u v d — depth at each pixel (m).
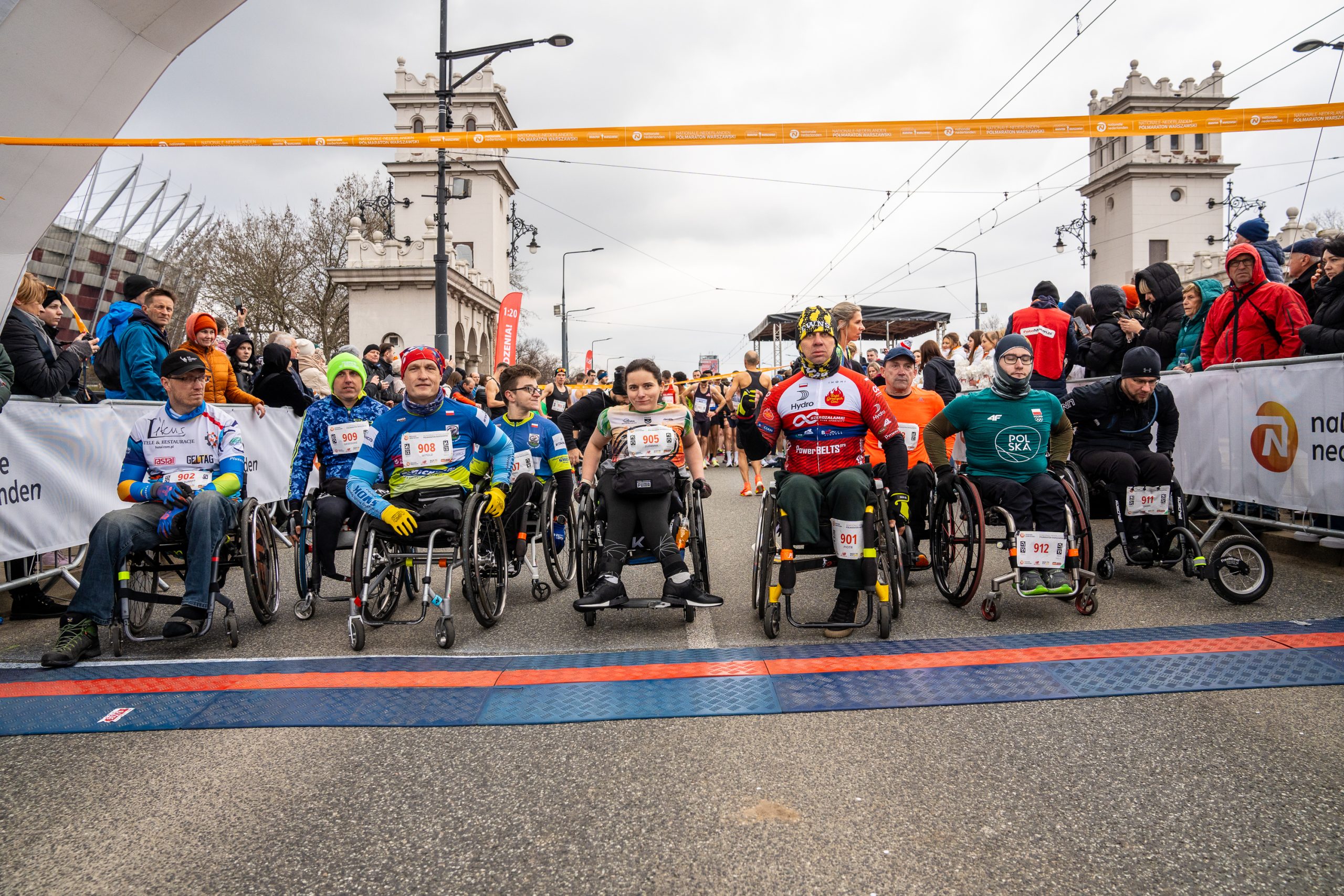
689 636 4.32
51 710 3.27
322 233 37.03
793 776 2.60
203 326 6.74
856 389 4.26
